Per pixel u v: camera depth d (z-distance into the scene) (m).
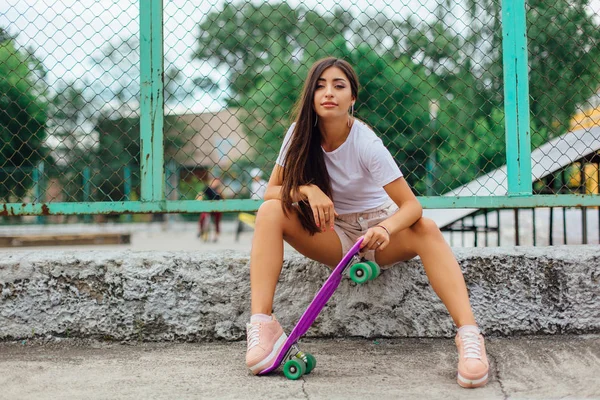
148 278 2.52
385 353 2.30
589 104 2.91
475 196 2.60
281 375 2.03
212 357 2.29
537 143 3.44
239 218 13.26
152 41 2.65
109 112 2.90
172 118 2.89
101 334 2.52
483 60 2.87
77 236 10.90
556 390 1.83
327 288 1.97
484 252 2.50
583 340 2.42
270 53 3.12
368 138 2.14
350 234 2.27
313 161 2.18
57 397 1.81
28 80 2.86
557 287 2.48
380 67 4.03
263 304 2.05
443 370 2.08
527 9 2.80
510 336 2.48
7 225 14.52
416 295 2.49
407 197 2.08
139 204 2.64
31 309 2.53
